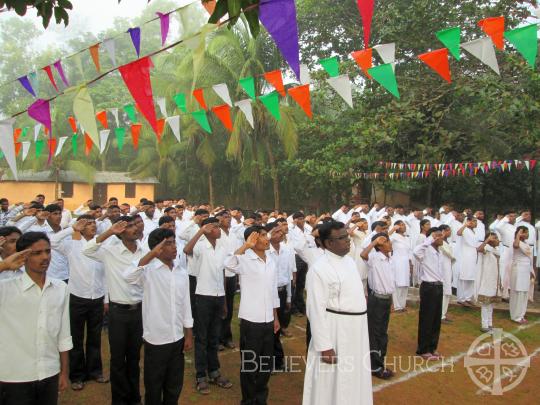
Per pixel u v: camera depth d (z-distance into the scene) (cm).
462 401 468
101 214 709
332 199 1883
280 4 256
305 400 358
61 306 307
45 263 295
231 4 245
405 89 1158
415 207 1684
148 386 367
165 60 1734
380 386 499
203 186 2181
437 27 1134
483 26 348
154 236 376
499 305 857
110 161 2769
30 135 1655
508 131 1123
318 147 1545
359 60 392
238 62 1560
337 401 343
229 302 606
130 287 412
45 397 297
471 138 1261
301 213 751
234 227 734
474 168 1041
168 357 370
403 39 1156
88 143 612
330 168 1302
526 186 1593
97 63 414
